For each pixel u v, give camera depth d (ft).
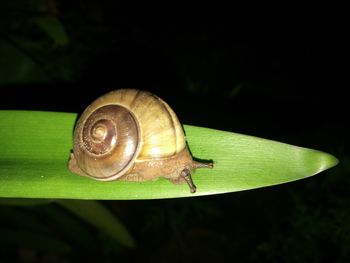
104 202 0.49
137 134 0.24
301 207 0.41
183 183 0.24
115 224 0.35
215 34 0.72
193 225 0.53
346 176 0.40
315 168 0.21
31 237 0.40
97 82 0.55
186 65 0.67
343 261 0.38
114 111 0.24
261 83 0.67
